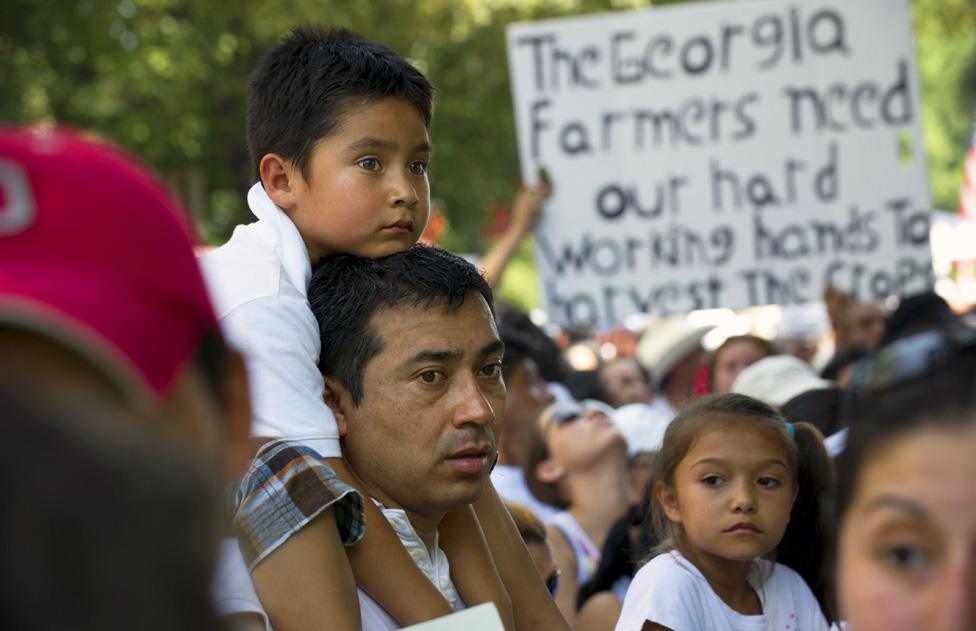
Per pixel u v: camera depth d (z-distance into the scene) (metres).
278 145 2.29
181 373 0.78
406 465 1.98
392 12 13.41
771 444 2.52
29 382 0.66
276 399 1.90
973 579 0.99
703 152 6.12
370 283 2.03
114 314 0.74
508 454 4.63
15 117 12.16
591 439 3.91
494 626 1.54
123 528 0.59
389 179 2.26
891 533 1.02
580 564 3.81
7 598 0.57
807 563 2.67
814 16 6.08
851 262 6.07
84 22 12.26
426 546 2.06
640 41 6.14
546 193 6.18
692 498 2.53
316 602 1.77
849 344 6.08
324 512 1.81
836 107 6.08
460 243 15.08
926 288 6.03
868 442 1.04
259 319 1.94
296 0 12.91
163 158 12.61
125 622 0.59
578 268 6.15
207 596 0.62
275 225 2.17
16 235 0.73
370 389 1.99
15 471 0.59
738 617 2.51
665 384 7.60
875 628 1.02
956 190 25.19
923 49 23.77
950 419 1.01
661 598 2.46
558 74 6.18
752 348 5.35
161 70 12.66
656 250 6.11
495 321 2.07
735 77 6.11
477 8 13.54
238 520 1.81
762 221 6.09
